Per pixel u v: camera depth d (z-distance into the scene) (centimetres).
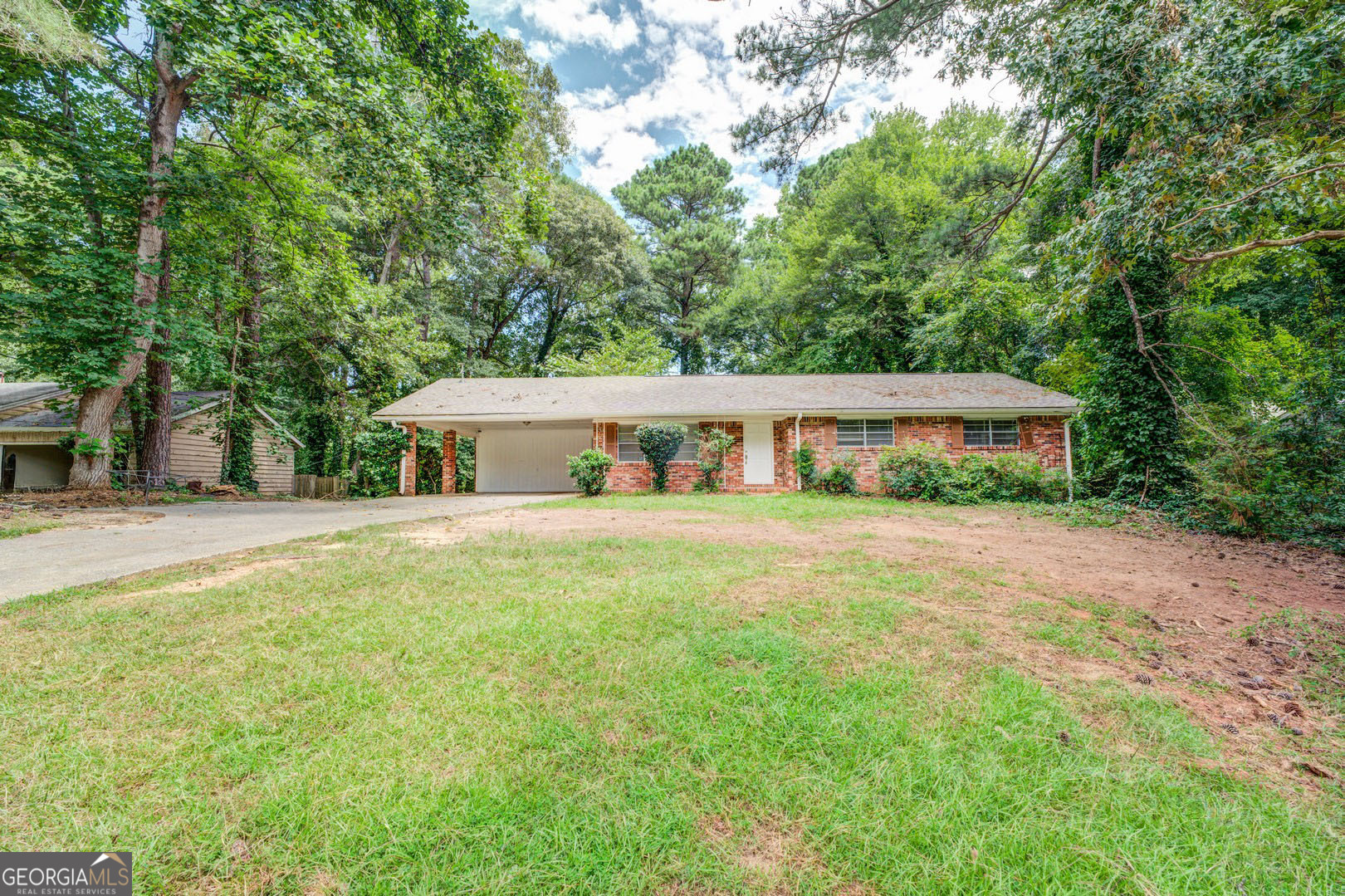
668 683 284
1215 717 282
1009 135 1266
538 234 1391
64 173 1068
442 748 225
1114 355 1120
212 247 1257
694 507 1084
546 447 1991
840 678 299
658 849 180
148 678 280
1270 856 186
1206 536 862
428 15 1125
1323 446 954
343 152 1045
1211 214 490
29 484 1608
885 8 994
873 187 2130
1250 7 524
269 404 1922
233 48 871
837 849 182
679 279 3225
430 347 1934
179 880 164
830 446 1545
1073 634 382
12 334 1001
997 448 1502
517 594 430
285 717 246
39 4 766
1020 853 182
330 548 612
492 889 163
